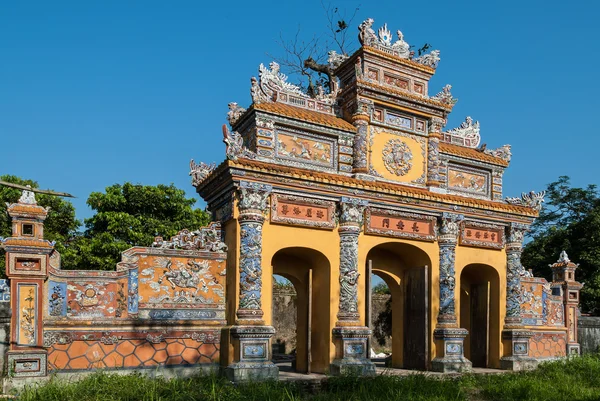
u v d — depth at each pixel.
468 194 22.81
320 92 21.81
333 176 18.88
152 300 16.98
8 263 15.06
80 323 15.83
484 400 16.42
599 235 31.11
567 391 16.75
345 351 18.27
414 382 16.55
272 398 13.88
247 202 17.45
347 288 18.73
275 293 31.17
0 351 14.80
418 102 21.19
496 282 22.66
